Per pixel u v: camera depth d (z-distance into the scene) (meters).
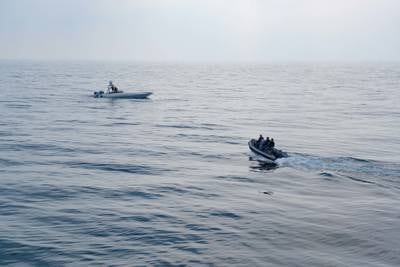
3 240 15.12
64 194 20.78
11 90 92.00
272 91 105.75
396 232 16.48
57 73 193.12
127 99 77.25
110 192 21.33
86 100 73.50
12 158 28.62
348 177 25.09
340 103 76.38
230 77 184.62
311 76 196.88
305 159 29.62
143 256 14.11
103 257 14.00
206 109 65.00
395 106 71.38
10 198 19.95
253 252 14.49
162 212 18.45
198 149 33.72
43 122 47.03
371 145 36.41
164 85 124.62
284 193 21.78
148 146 34.50
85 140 36.53
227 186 23.05
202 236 15.81
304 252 14.56
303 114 59.75
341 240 15.60
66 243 15.01
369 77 185.12
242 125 48.31
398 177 25.22
